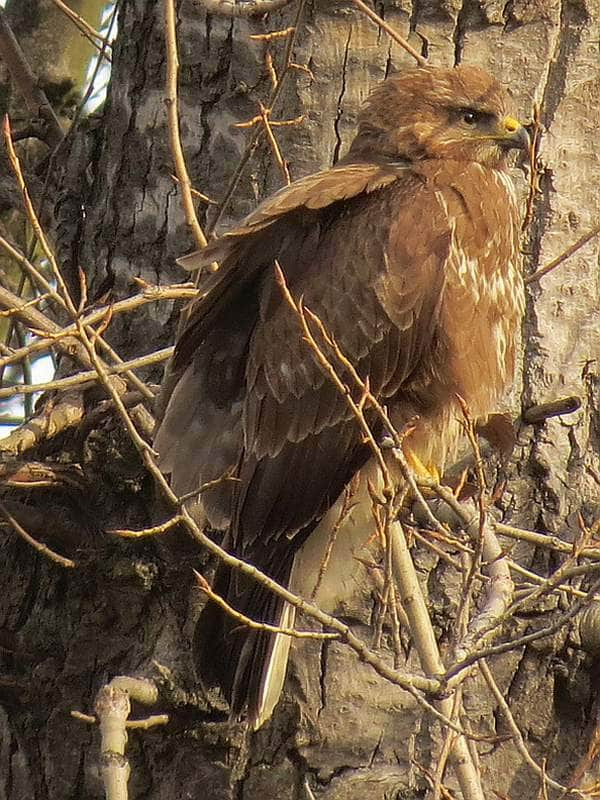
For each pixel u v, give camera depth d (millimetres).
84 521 10828
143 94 11609
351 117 11016
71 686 10883
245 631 9914
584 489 10633
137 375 11109
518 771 10297
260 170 11062
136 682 10039
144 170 11523
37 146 14508
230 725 10188
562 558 10430
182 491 10203
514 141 10805
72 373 11227
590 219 11000
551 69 11094
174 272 11289
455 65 11086
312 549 10328
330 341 8828
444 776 10117
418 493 8320
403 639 10367
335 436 10047
